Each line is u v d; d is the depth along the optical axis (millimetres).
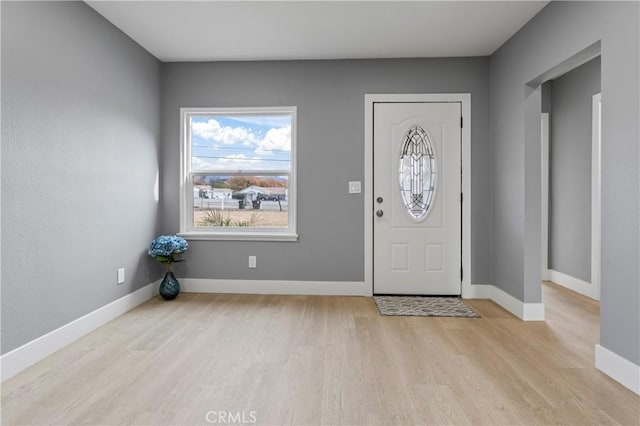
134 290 3539
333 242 3973
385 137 3926
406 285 3967
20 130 2254
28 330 2320
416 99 3881
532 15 2984
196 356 2463
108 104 3113
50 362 2363
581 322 3162
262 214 4105
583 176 4066
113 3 2812
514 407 1882
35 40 2352
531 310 3201
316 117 3945
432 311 3430
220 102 3990
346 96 3924
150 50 3705
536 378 2182
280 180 4074
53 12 2494
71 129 2682
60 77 2568
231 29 3230
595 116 3867
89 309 2893
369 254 3953
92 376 2184
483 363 2377
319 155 3955
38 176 2389
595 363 2320
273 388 2059
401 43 3523
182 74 4000
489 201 3881
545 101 4676
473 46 3600
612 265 2178
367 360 2414
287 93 3951
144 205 3703
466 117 3863
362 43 3520
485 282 3895
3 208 2145
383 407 1880
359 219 3953
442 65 3873
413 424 1746
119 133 3273
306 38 3412
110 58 3125
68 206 2658
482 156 3875
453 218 3918
